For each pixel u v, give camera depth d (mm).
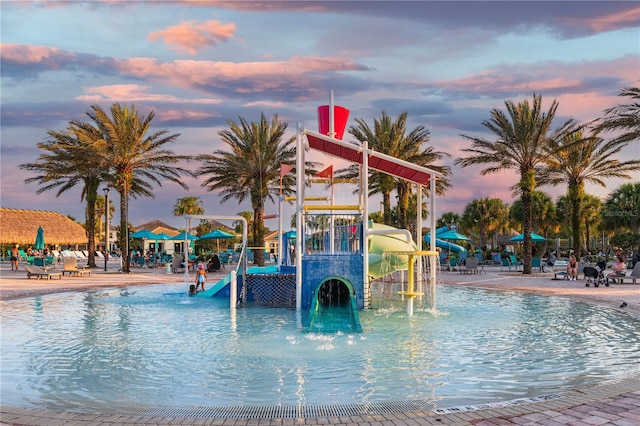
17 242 50938
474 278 25391
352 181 17922
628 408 4727
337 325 10969
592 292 17641
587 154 30844
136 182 36281
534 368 6992
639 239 42812
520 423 4348
